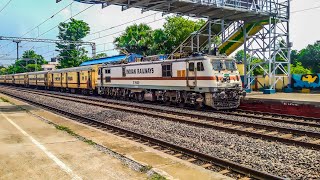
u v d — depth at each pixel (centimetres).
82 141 1067
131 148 988
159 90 2405
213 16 2666
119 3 2233
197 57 1980
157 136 1230
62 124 1520
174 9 2433
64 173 715
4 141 1059
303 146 988
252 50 2795
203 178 685
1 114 1839
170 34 4853
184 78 2089
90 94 3953
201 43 3225
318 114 1622
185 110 1998
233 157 888
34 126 1393
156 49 4941
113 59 3697
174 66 2178
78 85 3962
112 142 1081
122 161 826
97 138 1157
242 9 2444
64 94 3981
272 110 1883
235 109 2066
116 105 2394
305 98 1939
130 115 1789
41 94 3834
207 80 1914
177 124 1444
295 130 1183
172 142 1122
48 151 919
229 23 2891
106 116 1825
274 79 2688
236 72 2003
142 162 823
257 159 859
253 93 2625
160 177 681
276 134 1198
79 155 877
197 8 2389
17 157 852
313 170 758
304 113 1702
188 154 921
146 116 1736
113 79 2983
